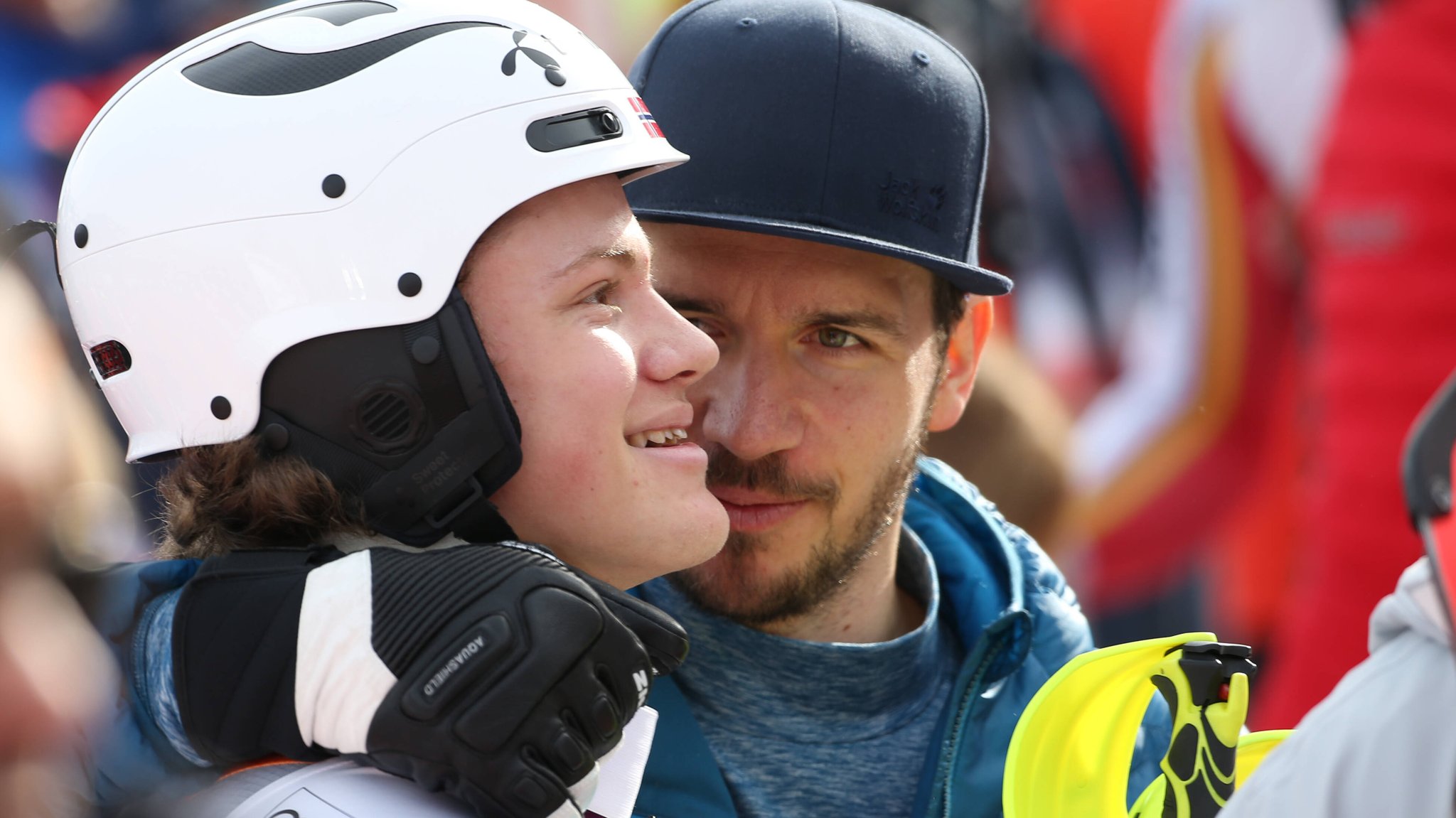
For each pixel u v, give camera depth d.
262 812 4.43
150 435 4.92
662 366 4.95
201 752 4.61
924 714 6.32
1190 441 14.33
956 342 6.84
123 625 4.79
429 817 4.41
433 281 4.64
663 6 14.15
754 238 5.72
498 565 4.45
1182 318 14.31
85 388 5.21
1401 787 3.80
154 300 4.76
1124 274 14.70
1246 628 14.63
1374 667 4.04
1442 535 3.91
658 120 5.89
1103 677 5.39
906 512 6.79
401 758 4.36
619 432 4.83
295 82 4.76
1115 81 14.32
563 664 4.34
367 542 4.71
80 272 4.90
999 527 6.78
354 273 4.64
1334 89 13.21
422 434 4.68
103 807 3.69
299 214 4.65
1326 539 12.09
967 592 6.60
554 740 4.34
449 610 4.36
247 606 4.54
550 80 4.86
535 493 4.81
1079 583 14.34
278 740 4.52
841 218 5.75
